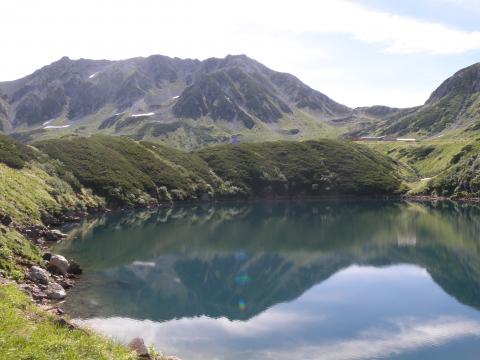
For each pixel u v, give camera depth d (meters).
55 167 128.38
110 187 138.00
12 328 17.55
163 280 62.94
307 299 56.56
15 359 15.16
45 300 43.50
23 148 125.62
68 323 21.56
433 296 57.62
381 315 49.97
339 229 111.88
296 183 190.75
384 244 93.44
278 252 86.25
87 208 123.12
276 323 47.09
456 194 169.50
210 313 49.75
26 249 52.66
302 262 78.38
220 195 177.00
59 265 54.88
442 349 40.09
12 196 82.75
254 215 137.88
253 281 65.44
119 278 60.31
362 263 77.69
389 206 158.75
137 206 142.25
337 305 54.00
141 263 72.56
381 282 65.25
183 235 101.62
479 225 113.88
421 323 47.16
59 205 105.00
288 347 40.28
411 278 67.44
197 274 68.50
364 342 41.75
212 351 38.69
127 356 20.34
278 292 59.81
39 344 16.89
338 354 38.62
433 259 80.06
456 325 46.50
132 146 182.75
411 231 108.00
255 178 189.75
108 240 89.75
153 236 98.44
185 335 42.28
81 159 147.12
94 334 22.00
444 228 111.06
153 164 173.25
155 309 49.28
